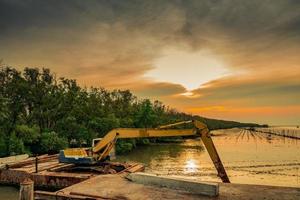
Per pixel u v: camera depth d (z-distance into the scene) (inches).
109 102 3147.1
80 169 1011.3
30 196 459.5
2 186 946.7
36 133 1825.8
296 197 490.3
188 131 901.2
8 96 1983.3
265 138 4645.7
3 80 2020.2
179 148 2618.1
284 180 1152.8
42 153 1823.3
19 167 1012.5
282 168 1456.7
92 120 2320.4
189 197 488.1
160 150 2438.5
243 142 3656.5
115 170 995.3
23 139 1743.4
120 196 496.1
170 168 1446.9
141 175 585.3
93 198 487.8
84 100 2470.5
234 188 544.4
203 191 507.8
